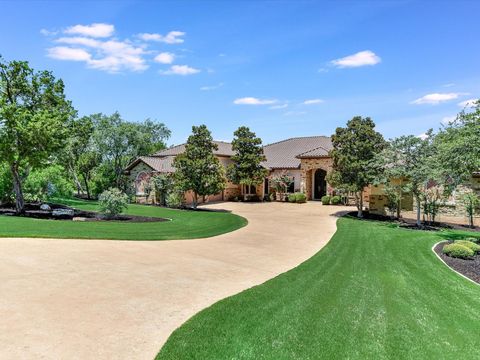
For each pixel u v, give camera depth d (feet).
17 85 74.49
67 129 75.61
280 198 116.57
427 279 32.71
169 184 103.30
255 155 116.26
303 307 24.62
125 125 136.05
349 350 18.84
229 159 125.39
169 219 71.36
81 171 133.59
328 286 29.73
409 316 23.73
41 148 68.90
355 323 22.29
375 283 30.94
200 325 21.13
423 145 64.95
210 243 48.08
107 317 21.91
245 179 114.32
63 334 19.35
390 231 60.44
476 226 69.97
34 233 45.98
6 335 18.86
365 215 81.61
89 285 27.73
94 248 40.75
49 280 28.37
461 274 35.14
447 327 22.27
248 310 23.77
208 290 28.14
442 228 65.57
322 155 106.83
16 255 35.60
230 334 20.13
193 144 94.17
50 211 76.02
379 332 21.12
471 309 25.50
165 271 32.99
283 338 19.88
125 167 131.64
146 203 113.50
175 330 20.47
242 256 41.01
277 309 24.11
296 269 35.55
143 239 47.80
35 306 22.95
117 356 17.39
